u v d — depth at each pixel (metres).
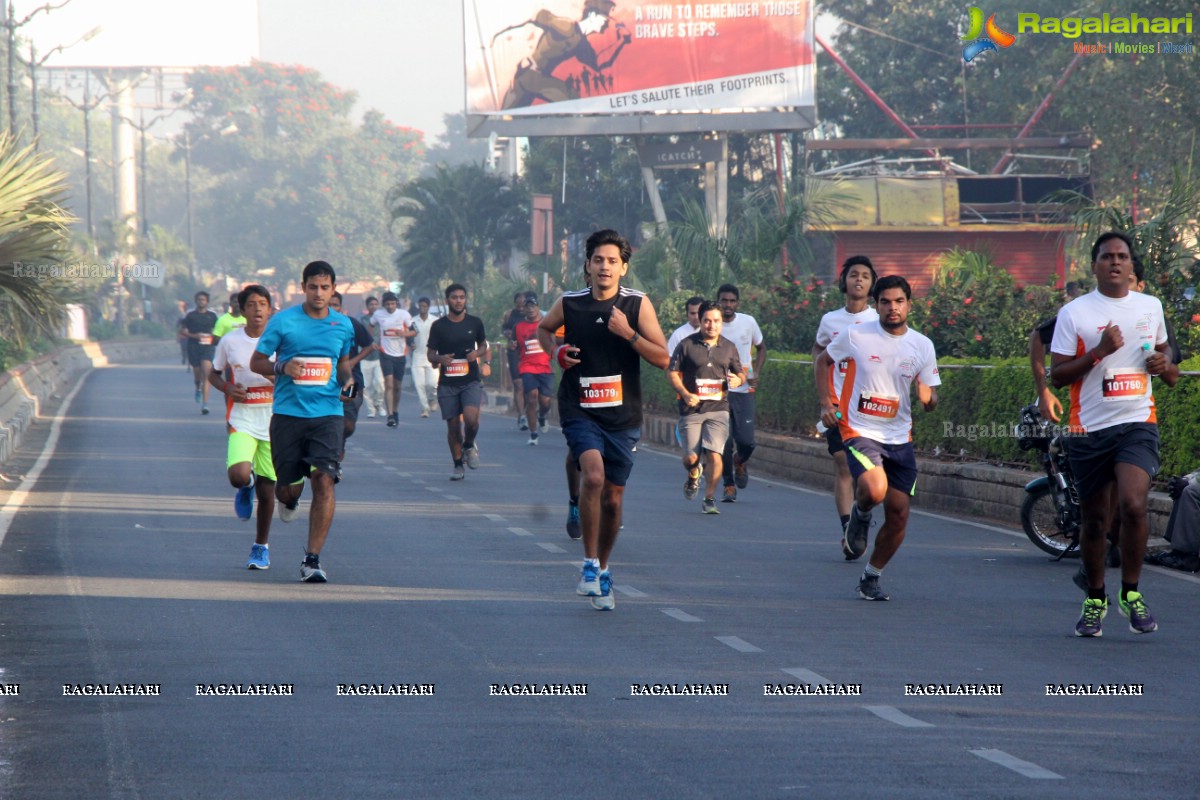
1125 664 15.65
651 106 77.38
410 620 18.02
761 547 25.22
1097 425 17.19
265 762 11.80
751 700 13.92
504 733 12.71
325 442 20.89
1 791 11.00
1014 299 38.03
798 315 46.94
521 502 31.62
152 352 155.38
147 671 15.08
